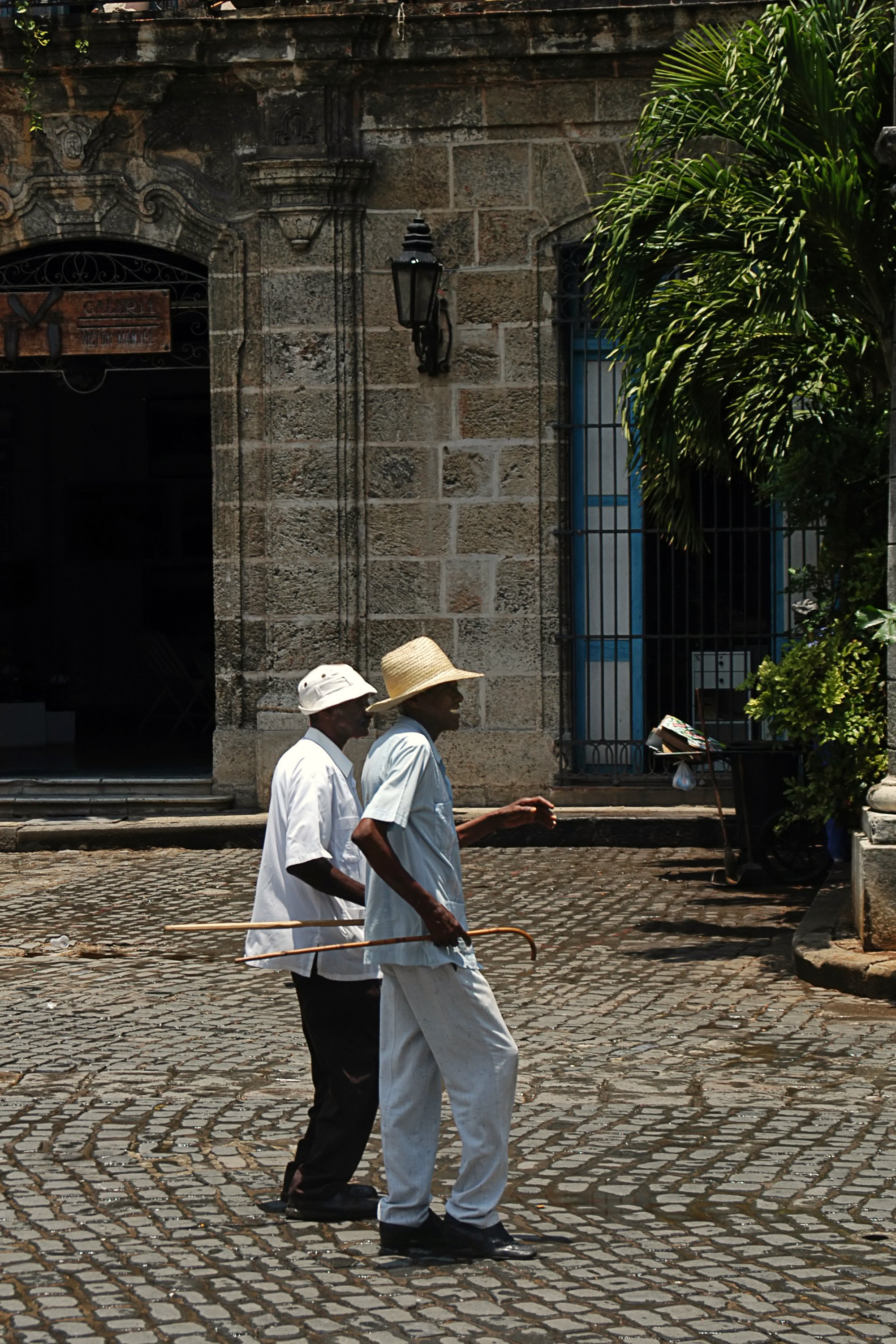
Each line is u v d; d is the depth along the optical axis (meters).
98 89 21.95
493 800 21.72
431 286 20.39
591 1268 7.51
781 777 17.94
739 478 21.44
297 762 8.23
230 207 22.00
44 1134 9.70
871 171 14.55
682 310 15.64
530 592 21.64
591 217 21.39
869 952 13.55
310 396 21.72
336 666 8.43
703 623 21.58
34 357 22.52
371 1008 8.23
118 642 35.94
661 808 21.30
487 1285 7.28
